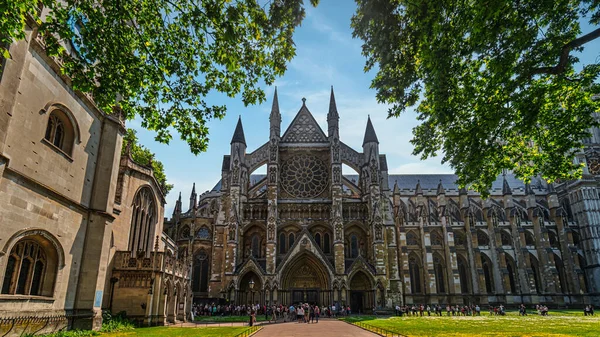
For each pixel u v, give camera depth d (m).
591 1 15.58
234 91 19.84
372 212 59.78
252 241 62.06
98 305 24.02
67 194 22.38
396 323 36.16
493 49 17.25
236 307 53.59
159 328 27.47
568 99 19.53
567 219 84.44
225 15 16.83
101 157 26.08
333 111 67.56
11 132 17.70
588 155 88.69
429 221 81.38
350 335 24.05
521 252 78.94
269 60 19.12
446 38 17.14
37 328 19.28
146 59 18.16
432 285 72.62
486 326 31.86
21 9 12.48
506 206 84.62
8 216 17.33
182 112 19.31
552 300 75.06
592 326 31.14
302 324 36.84
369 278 56.41
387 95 20.86
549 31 17.31
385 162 68.06
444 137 22.23
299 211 62.09
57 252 21.22
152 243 39.22
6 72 16.73
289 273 57.41
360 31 19.16
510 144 22.27
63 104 21.86
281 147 66.94
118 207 30.38
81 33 15.77
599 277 78.56
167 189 59.12
